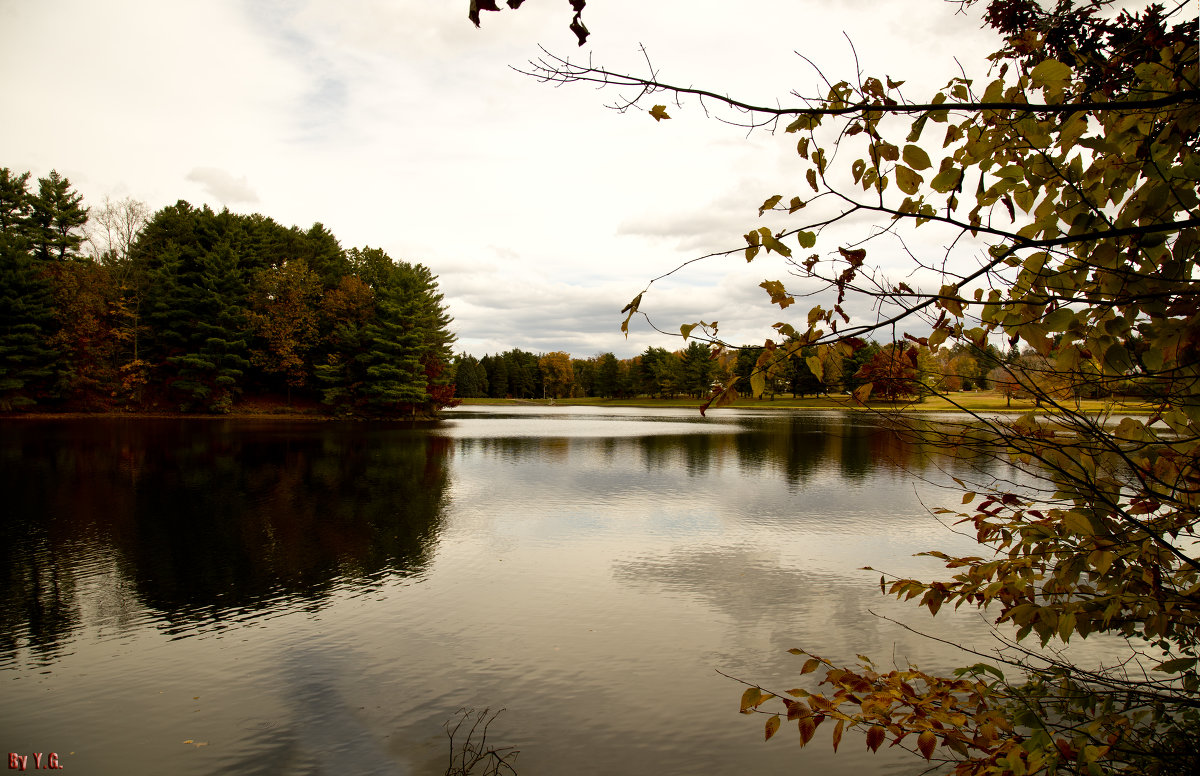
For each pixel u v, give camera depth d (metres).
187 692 6.69
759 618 8.69
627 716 6.28
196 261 46.28
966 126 1.63
